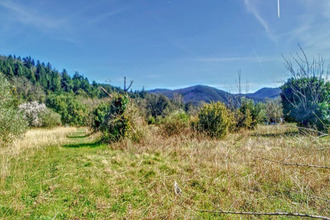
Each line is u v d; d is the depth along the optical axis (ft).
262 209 8.01
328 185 8.73
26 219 7.97
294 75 15.57
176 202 9.00
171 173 12.97
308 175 9.75
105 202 9.32
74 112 93.04
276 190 9.28
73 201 9.47
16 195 9.77
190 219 7.70
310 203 7.91
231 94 42.91
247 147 16.93
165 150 19.51
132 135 24.70
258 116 39.47
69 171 13.67
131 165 14.94
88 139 34.68
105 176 12.64
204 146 20.16
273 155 13.01
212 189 10.25
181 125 29.78
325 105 21.91
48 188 10.85
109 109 27.53
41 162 16.26
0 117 23.72
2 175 12.15
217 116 27.27
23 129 27.48
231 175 11.59
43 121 74.18
